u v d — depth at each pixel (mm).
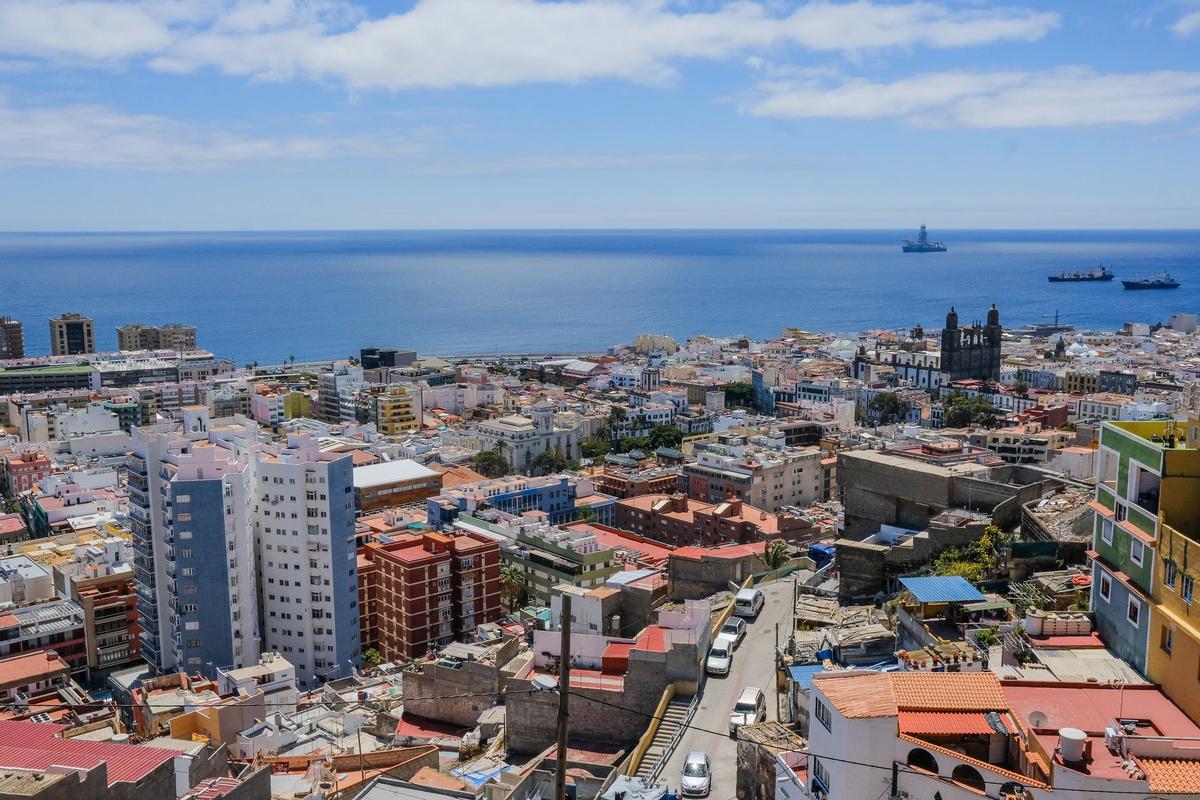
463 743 99062
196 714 108375
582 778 75625
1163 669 56312
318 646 171000
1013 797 47344
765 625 106875
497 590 177000
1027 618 66750
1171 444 61750
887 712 51125
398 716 114875
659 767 77500
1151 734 51156
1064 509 102188
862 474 122375
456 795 69750
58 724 101500
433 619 171750
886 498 120375
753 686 90312
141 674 165375
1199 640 52469
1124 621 62031
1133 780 45656
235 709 109938
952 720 51688
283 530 169375
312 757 98000
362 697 125688
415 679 112500
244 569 164750
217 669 139750
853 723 51062
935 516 115250
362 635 181250
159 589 166125
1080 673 59656
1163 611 56438
